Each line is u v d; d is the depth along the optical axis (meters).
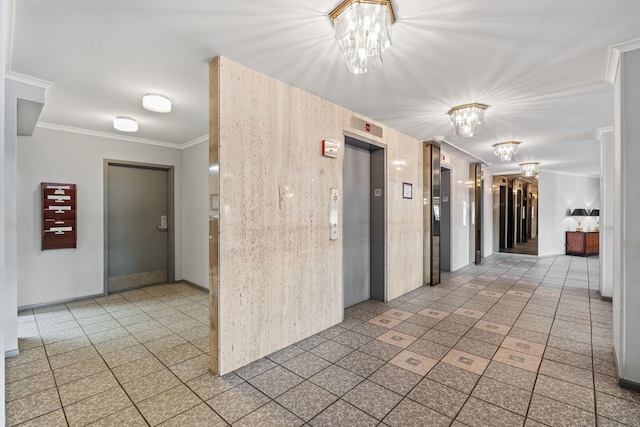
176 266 5.34
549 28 1.97
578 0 1.70
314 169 3.11
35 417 1.92
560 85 2.83
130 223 4.91
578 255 8.87
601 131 4.36
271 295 2.71
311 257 3.08
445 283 5.36
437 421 1.87
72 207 4.24
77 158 4.32
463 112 3.40
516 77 2.67
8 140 2.69
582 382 2.27
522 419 1.88
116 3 1.71
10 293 2.69
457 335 3.12
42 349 2.84
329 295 3.31
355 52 1.92
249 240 2.53
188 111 3.52
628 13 1.81
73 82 2.74
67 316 3.71
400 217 4.54
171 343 2.97
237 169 2.43
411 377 2.35
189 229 5.23
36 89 2.77
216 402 2.06
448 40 2.11
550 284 5.31
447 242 6.39
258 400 2.08
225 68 2.35
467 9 1.78
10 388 2.23
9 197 2.73
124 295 4.61
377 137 4.03
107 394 2.15
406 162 4.69
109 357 2.69
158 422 1.87
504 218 10.16
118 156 4.70
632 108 2.15
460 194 6.86
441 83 2.80
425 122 4.04
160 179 5.23
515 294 4.65
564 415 1.91
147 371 2.45
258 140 2.58
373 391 2.17
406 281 4.71
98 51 2.23
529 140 5.03
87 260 4.41
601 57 2.32
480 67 2.50
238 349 2.47
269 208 2.67
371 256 4.35
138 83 2.77
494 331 3.23
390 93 3.04
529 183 13.01
